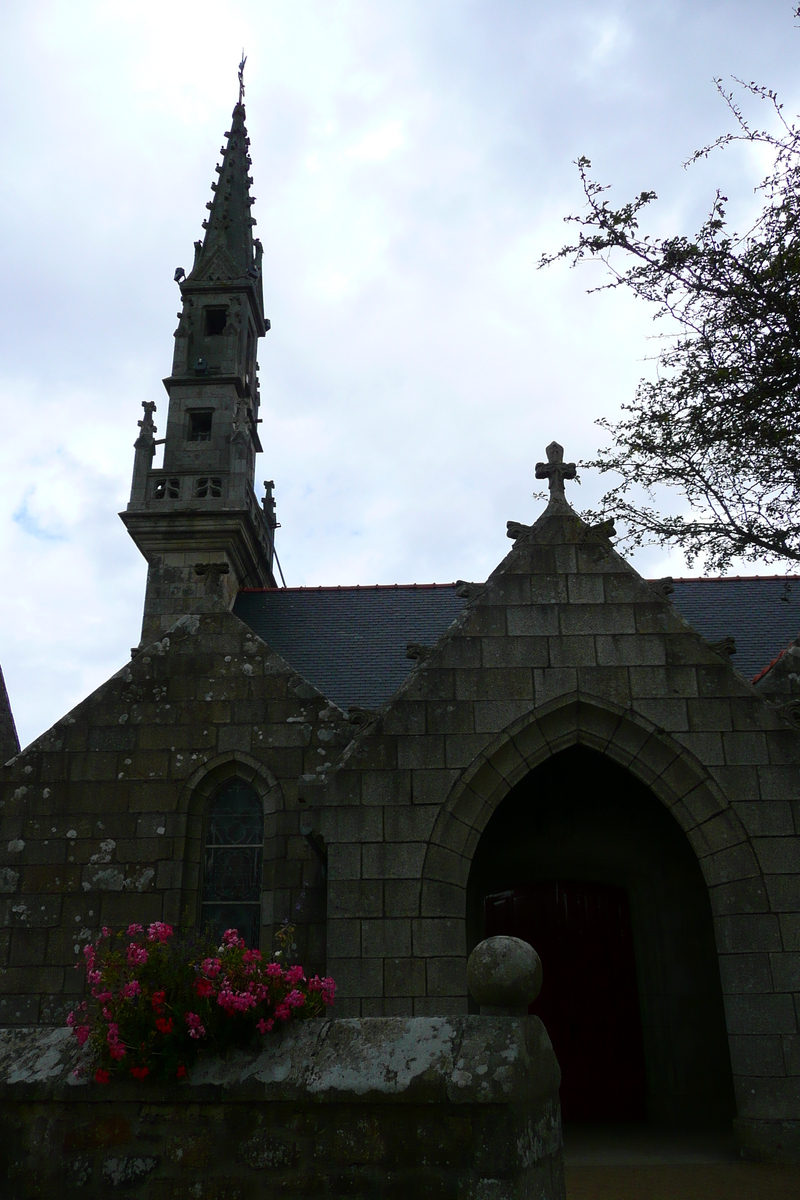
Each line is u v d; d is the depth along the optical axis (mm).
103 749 10672
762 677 10359
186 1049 4309
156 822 10367
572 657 8953
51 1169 4152
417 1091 4051
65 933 9961
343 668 14336
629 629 9039
